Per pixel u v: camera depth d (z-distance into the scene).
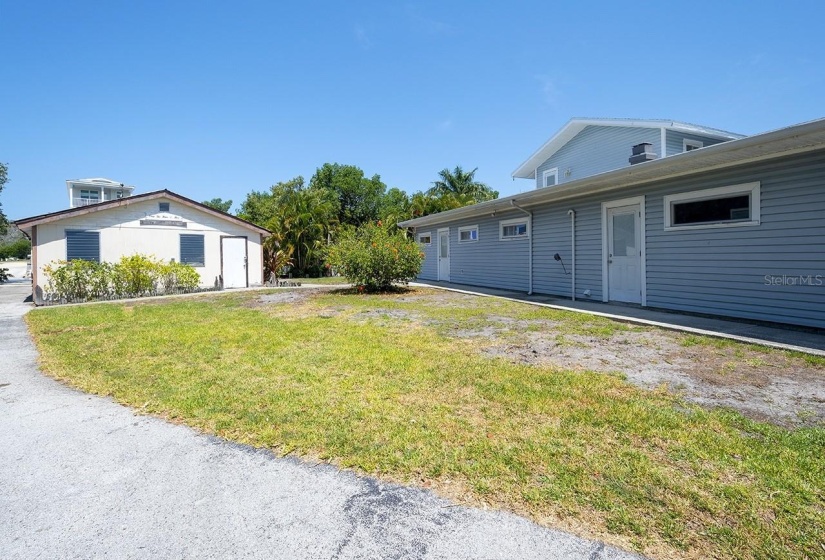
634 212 9.16
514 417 3.30
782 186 6.54
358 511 2.20
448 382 4.16
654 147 12.41
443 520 2.11
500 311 8.68
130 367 4.96
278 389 4.05
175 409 3.63
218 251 16.39
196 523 2.12
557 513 2.13
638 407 3.45
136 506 2.28
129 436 3.16
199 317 8.66
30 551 1.92
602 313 8.11
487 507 2.21
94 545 1.96
